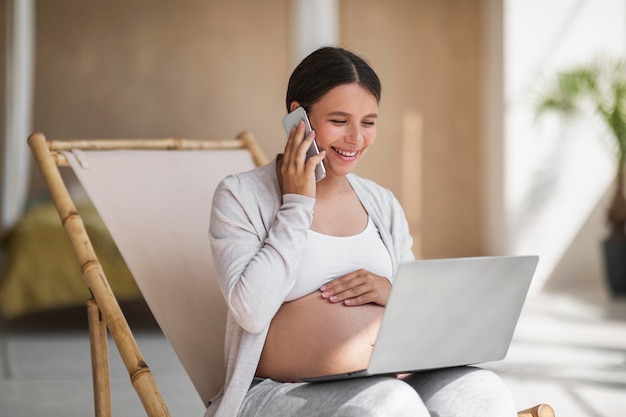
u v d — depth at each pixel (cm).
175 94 915
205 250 255
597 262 801
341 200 221
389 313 179
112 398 410
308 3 677
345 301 207
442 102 903
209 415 208
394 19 902
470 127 903
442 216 909
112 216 248
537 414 203
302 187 205
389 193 236
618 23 782
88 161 256
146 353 522
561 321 609
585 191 798
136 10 909
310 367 202
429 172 908
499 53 818
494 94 838
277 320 207
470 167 905
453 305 187
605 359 483
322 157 206
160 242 250
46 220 616
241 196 210
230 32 916
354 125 209
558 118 795
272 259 198
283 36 918
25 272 583
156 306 239
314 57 212
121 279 580
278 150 921
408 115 905
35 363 497
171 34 913
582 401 393
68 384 443
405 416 176
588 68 760
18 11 731
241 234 206
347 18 898
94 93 908
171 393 419
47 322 643
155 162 265
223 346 239
